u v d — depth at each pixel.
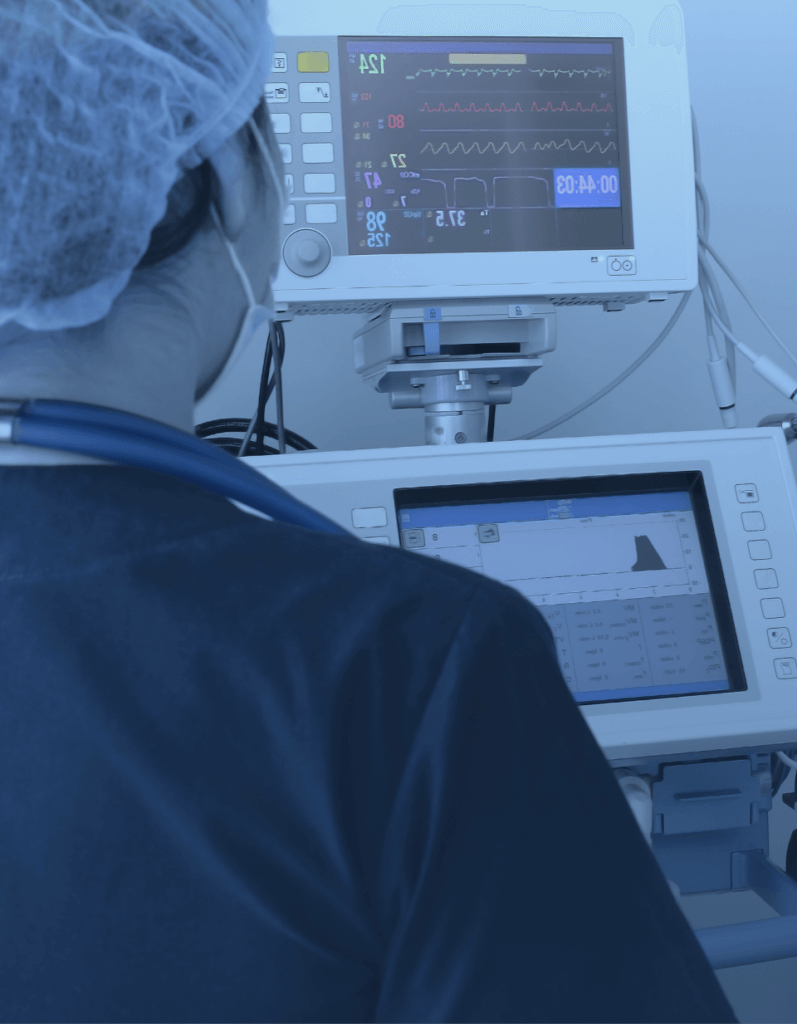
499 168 1.04
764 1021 1.49
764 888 0.95
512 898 0.34
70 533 0.36
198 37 0.41
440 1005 0.34
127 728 0.34
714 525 0.96
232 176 0.42
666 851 0.98
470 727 0.34
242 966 0.35
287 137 1.00
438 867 0.34
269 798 0.34
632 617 0.93
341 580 0.35
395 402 1.15
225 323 0.46
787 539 0.97
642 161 1.08
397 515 0.92
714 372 1.18
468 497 0.94
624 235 1.08
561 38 1.05
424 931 0.34
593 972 0.35
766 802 0.98
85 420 0.36
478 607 0.35
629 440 0.98
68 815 0.35
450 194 1.04
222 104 0.41
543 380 1.52
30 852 0.35
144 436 0.37
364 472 0.92
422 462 0.94
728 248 1.57
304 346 1.46
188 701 0.34
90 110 0.37
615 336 1.54
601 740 0.87
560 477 0.95
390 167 1.02
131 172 0.38
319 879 0.34
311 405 1.47
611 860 0.36
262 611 0.35
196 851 0.34
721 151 1.56
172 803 0.34
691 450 0.99
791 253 1.59
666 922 0.37
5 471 0.37
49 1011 0.35
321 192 1.01
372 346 1.14
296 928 0.35
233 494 0.39
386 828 0.34
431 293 1.04
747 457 0.99
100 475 0.37
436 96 1.03
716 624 0.94
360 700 0.34
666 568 0.95
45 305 0.37
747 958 0.82
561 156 1.06
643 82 1.07
